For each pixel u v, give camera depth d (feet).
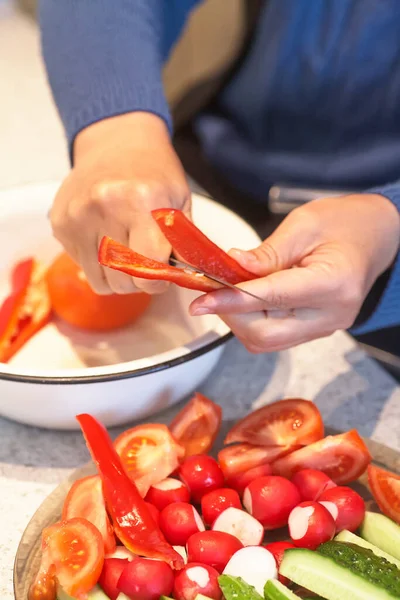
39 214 2.18
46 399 1.71
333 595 1.38
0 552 1.61
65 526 1.46
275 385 2.00
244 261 1.56
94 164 1.79
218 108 3.13
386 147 2.74
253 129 2.94
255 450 1.68
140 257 1.42
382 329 2.45
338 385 2.01
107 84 1.97
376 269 1.75
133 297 2.04
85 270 1.81
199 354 1.71
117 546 1.52
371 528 1.56
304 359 2.09
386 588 1.38
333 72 2.65
